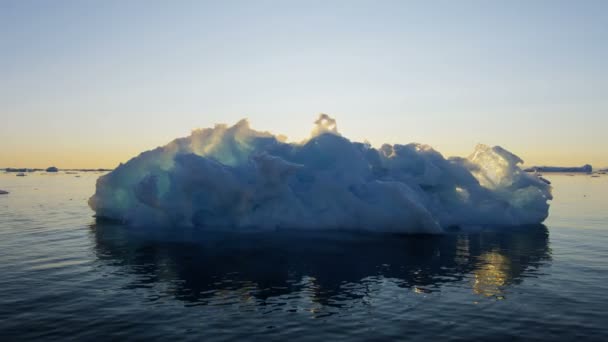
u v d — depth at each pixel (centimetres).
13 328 772
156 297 956
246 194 1959
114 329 770
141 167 2270
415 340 721
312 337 736
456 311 867
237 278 1119
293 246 1569
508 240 1739
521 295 976
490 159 2486
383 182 2022
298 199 2072
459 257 1391
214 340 723
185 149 2248
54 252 1461
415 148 2445
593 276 1146
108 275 1148
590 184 7462
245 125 2341
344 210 2028
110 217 2498
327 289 1022
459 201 2289
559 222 2378
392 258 1370
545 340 723
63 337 732
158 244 1606
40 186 6569
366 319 823
